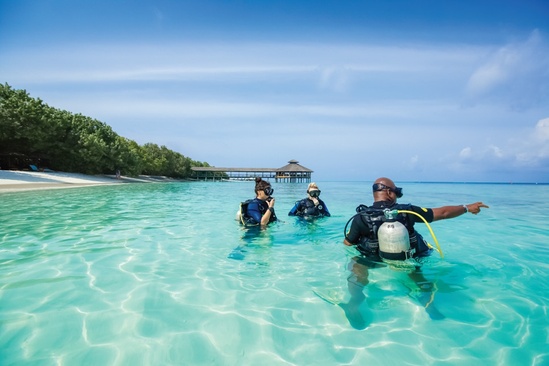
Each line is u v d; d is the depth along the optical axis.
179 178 80.44
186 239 5.10
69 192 15.66
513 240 5.19
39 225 6.30
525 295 2.79
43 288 2.89
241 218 6.17
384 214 3.48
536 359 1.85
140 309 2.48
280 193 20.55
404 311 2.47
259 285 3.04
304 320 2.33
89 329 2.16
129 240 5.00
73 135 37.47
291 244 4.76
